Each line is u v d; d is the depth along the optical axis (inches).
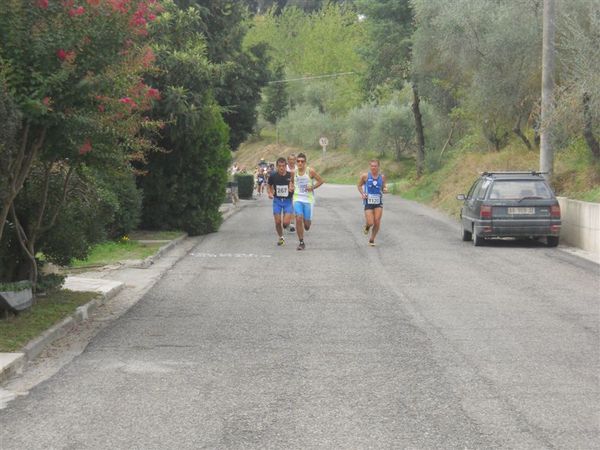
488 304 487.2
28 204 462.3
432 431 251.3
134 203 813.2
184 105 888.9
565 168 1144.8
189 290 546.9
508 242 861.8
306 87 4069.9
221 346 375.6
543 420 262.4
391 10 1918.1
